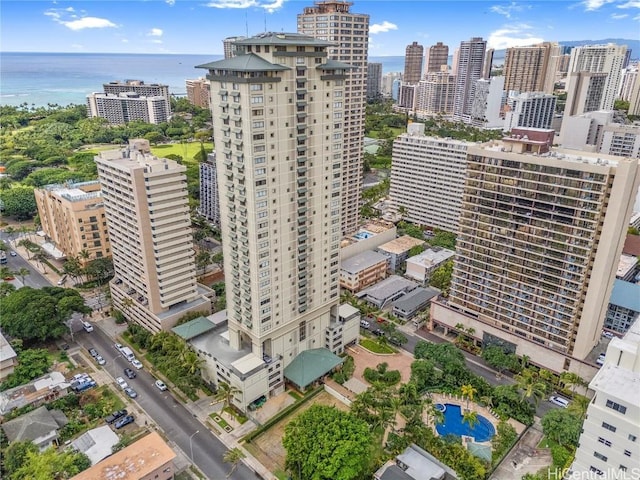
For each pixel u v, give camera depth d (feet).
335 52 581.53
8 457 301.84
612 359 249.34
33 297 451.53
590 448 242.58
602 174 336.49
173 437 343.87
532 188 374.22
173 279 448.24
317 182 370.53
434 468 308.40
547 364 404.57
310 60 333.62
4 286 515.50
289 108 329.52
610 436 233.35
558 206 363.76
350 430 305.94
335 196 391.65
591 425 238.89
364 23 593.83
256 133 314.14
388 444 335.06
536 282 393.91
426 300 516.73
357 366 426.10
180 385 377.30
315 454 293.02
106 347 448.24
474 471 308.19
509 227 396.98
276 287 366.43
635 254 590.96
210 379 395.55
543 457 329.72
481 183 403.13
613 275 383.04
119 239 465.88
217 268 613.93
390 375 403.34
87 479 280.72
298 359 402.72
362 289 558.97
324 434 302.25
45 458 293.64
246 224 340.39
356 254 602.85
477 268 429.79
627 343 251.39
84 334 468.75
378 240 640.17
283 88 321.52
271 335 375.25
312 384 397.39
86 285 564.71
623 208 343.26
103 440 323.57
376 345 457.27
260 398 374.63
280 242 357.61
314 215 377.71
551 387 390.83
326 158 370.73
